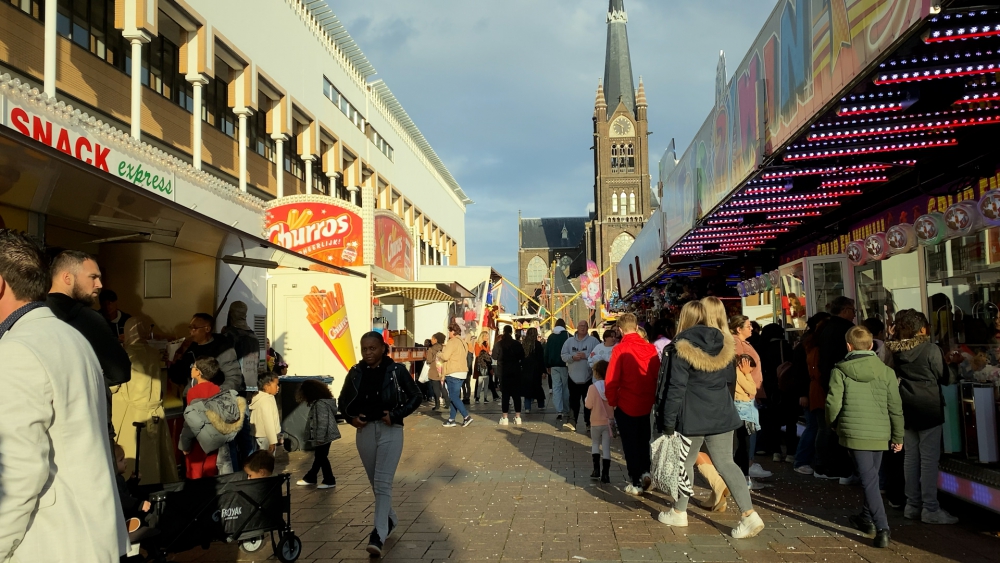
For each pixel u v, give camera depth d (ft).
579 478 28.40
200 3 53.36
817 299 35.14
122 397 23.49
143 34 44.39
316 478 27.94
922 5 14.08
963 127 21.89
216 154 63.21
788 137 22.25
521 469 30.60
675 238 45.75
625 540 19.43
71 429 7.75
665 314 58.65
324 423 27.04
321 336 52.31
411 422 50.37
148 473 23.50
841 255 34.99
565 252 425.28
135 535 14.25
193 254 33.09
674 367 20.29
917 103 19.12
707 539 19.42
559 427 46.55
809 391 27.55
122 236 27.58
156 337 32.24
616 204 327.88
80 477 7.75
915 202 29.81
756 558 17.62
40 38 41.04
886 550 18.10
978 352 21.54
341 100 93.20
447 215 176.55
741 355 25.44
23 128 24.08
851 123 20.83
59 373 7.65
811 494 25.00
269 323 52.44
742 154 27.71
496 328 107.24
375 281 57.06
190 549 18.19
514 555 18.17
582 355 43.24
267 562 18.43
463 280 98.07
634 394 24.89
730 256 52.39
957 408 21.67
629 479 26.40
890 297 29.71
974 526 20.42
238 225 40.19
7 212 19.16
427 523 21.56
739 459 25.95
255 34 64.23
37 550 7.45
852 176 27.76
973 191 25.07
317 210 53.52
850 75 17.52
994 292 20.85
